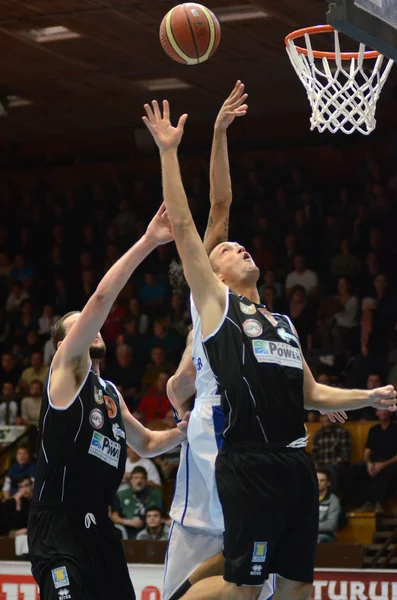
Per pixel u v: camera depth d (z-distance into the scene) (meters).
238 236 19.08
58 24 14.94
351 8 5.52
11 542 12.41
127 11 14.16
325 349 15.86
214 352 4.82
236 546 4.72
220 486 4.77
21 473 13.46
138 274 18.67
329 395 5.37
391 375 14.26
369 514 12.73
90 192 21.16
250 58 16.52
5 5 14.10
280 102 19.55
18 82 18.23
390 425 13.04
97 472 5.46
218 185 5.77
